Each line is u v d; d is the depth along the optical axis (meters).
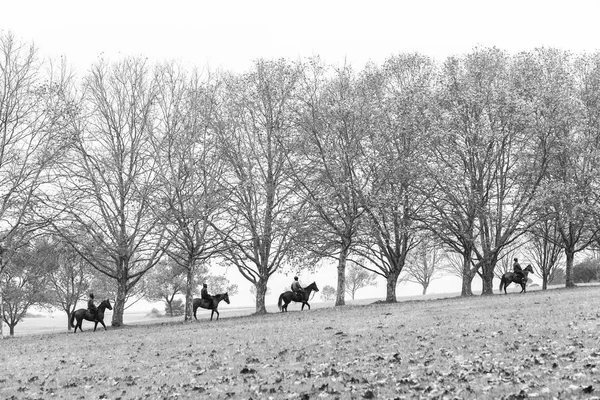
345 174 48.69
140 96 49.62
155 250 49.66
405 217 49.84
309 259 50.94
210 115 49.28
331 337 26.11
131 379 20.66
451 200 49.84
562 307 30.89
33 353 31.44
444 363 17.62
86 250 51.97
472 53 51.41
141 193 48.22
